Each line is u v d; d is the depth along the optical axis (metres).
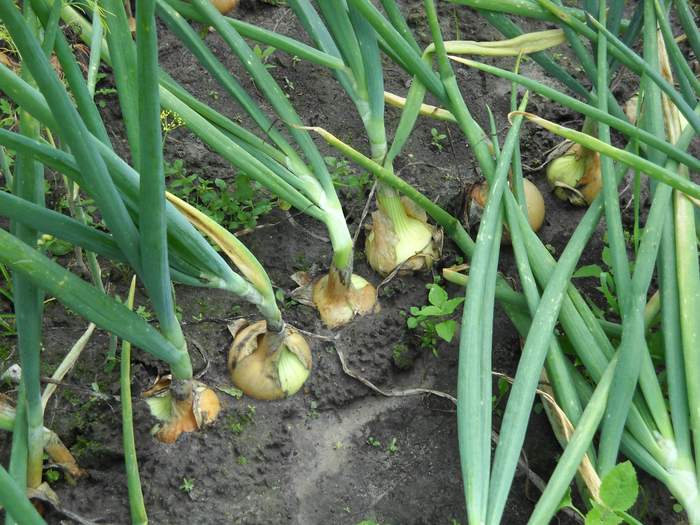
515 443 0.81
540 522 0.78
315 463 0.95
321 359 1.00
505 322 1.04
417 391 0.99
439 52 0.98
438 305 0.96
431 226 1.06
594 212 0.96
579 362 0.97
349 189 1.14
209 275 0.85
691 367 0.85
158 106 0.69
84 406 0.95
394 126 1.23
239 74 1.27
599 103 0.99
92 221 1.09
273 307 0.91
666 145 0.93
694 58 1.31
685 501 0.82
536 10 1.06
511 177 1.07
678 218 0.92
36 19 0.80
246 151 0.96
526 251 0.94
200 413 0.93
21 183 0.78
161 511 0.90
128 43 0.79
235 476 0.93
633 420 0.85
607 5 1.17
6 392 0.96
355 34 0.98
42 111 0.71
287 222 1.12
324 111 1.24
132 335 0.81
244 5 1.35
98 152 0.72
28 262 0.75
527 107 1.25
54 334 1.02
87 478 0.92
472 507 0.77
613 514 0.74
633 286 0.88
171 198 0.86
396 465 0.95
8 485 0.67
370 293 1.04
